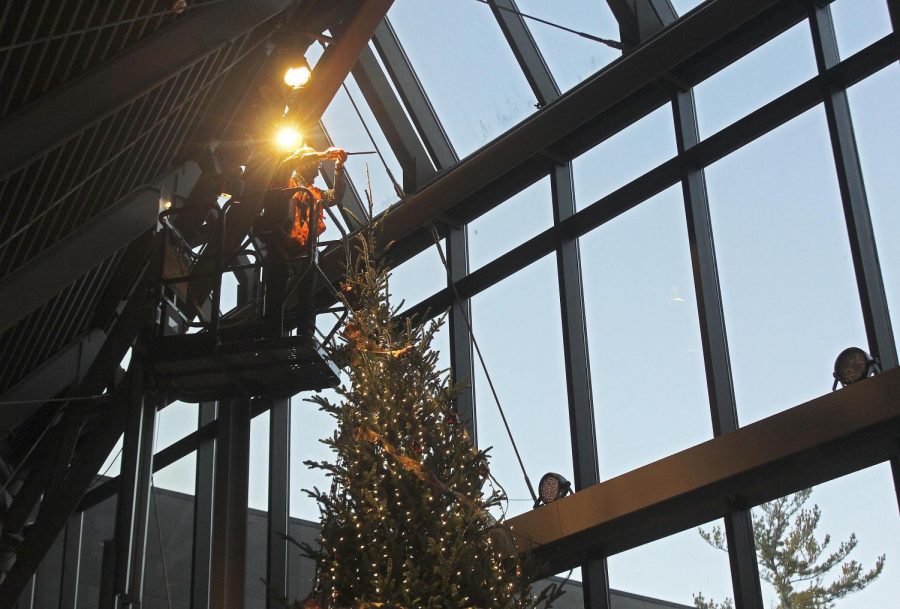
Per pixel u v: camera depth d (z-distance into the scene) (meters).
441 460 6.21
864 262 7.20
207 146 9.34
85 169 8.07
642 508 7.47
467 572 5.80
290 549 10.77
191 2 7.34
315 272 7.02
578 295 9.17
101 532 12.37
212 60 8.23
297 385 7.09
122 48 7.11
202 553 11.24
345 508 6.22
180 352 6.75
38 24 6.17
